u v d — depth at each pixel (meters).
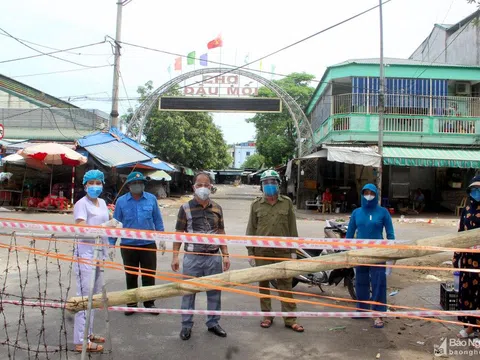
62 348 3.89
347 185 21.38
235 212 19.27
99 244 3.27
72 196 17.47
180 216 4.38
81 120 24.08
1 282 6.07
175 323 4.67
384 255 3.20
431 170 20.81
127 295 3.29
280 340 4.21
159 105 23.84
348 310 5.17
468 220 4.19
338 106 20.14
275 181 4.62
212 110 23.81
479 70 19.58
